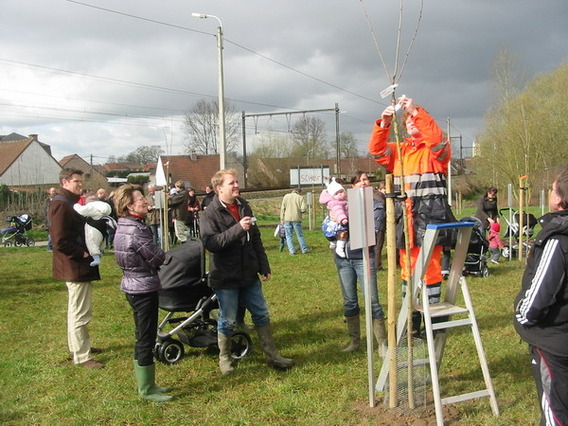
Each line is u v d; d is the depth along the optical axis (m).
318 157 64.38
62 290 11.43
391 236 4.44
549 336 3.19
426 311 4.28
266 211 42.12
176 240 18.53
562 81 39.78
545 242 3.15
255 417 4.71
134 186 5.29
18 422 4.80
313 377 5.55
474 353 6.07
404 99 4.83
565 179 3.19
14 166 59.12
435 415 4.50
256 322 5.80
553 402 3.21
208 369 5.95
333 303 9.03
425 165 5.00
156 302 5.19
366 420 4.50
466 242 4.55
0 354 6.78
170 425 4.62
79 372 5.98
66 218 5.96
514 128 34.69
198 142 68.31
